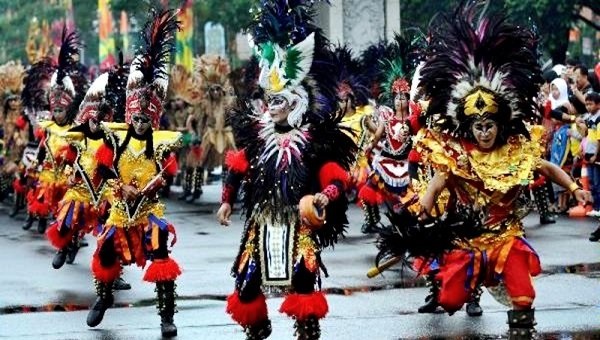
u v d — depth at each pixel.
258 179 10.60
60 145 20.73
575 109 23.23
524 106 10.33
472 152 10.26
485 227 10.10
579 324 12.38
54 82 20.64
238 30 58.19
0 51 87.50
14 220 26.88
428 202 10.21
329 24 34.00
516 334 10.02
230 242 21.02
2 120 31.02
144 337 12.27
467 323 12.66
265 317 10.80
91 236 22.45
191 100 32.12
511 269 10.13
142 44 13.17
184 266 17.62
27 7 85.94
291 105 10.59
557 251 18.19
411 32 36.59
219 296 14.74
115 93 14.85
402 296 14.47
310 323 10.41
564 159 23.53
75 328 12.85
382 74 22.05
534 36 10.64
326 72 10.70
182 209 28.83
